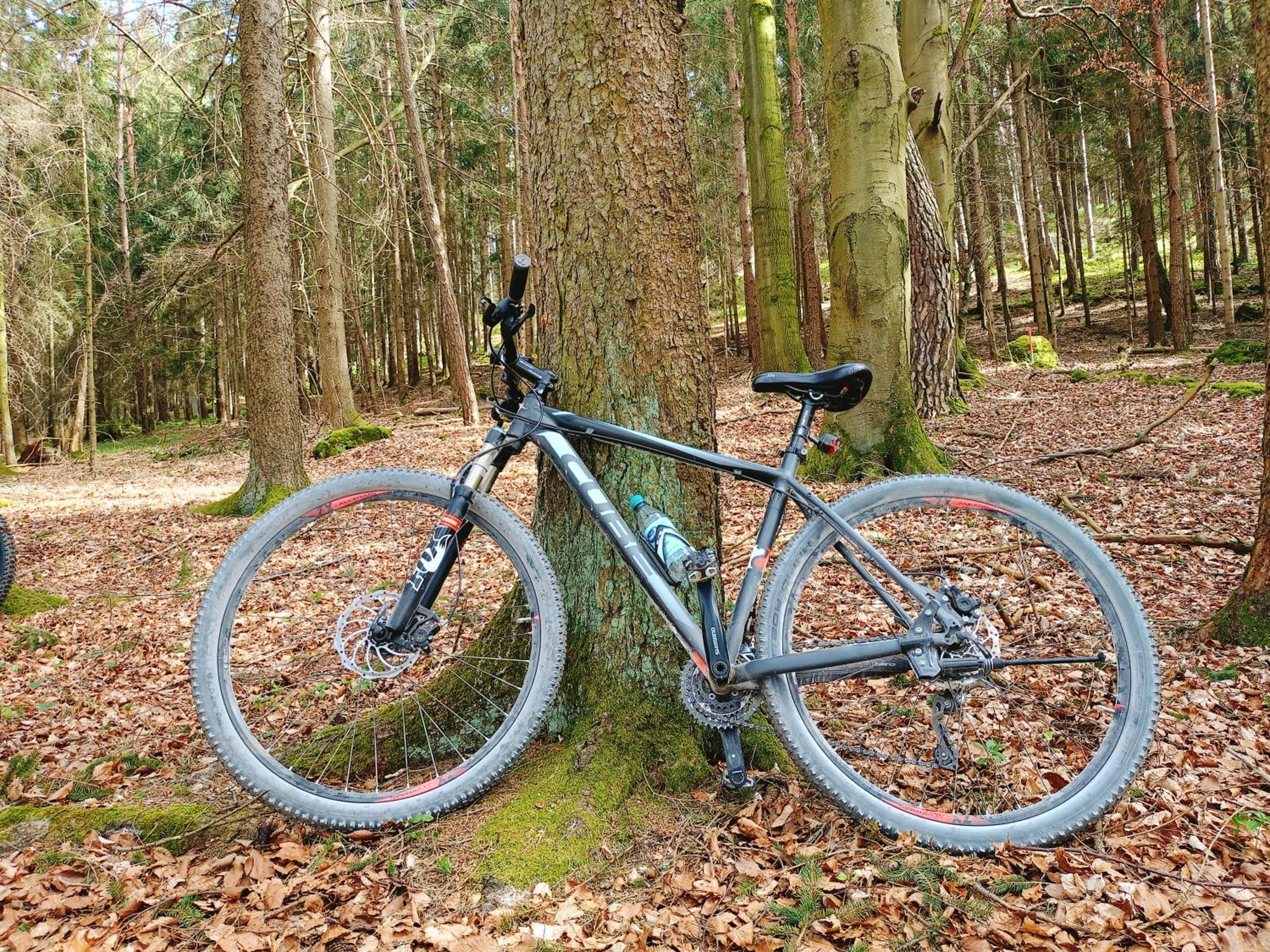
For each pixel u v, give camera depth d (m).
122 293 18.78
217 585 2.02
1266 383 2.85
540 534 2.39
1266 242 2.76
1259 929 1.53
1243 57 16.80
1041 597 3.29
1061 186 25.64
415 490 2.16
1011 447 7.80
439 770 2.29
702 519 2.23
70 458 20.33
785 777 2.12
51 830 2.04
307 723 2.70
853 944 1.55
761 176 11.28
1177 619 3.16
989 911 1.62
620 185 2.15
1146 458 6.68
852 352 6.55
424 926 1.65
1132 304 20.64
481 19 17.67
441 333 29.11
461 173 19.67
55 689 3.71
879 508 2.09
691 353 2.23
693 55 15.58
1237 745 2.22
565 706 2.28
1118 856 1.81
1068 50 16.89
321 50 15.00
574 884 1.75
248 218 8.56
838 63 6.51
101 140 18.67
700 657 1.91
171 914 1.72
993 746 2.20
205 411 38.88
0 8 13.02
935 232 9.69
